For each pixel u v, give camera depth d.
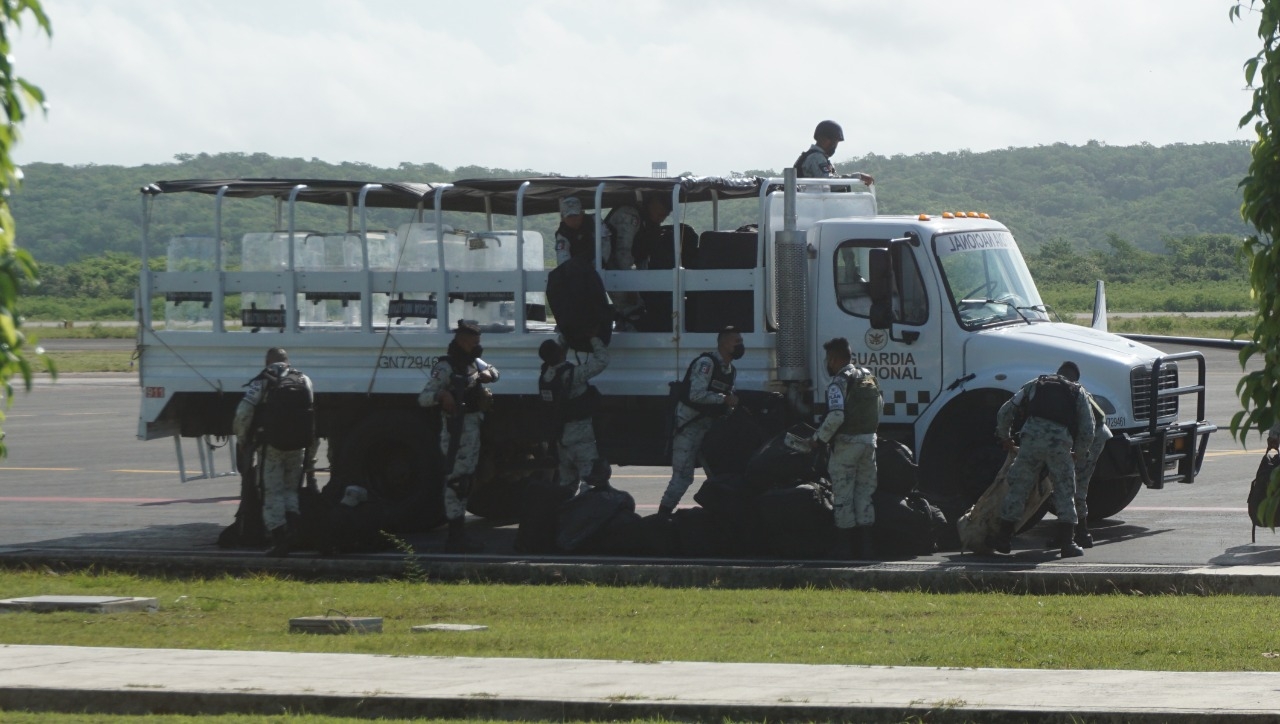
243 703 26.47
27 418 109.75
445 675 28.36
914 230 50.00
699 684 27.33
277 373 47.50
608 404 51.28
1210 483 65.12
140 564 46.47
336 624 35.06
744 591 41.12
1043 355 48.94
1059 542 46.16
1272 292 19.61
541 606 38.84
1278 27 20.02
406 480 52.72
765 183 49.97
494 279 52.03
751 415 49.59
